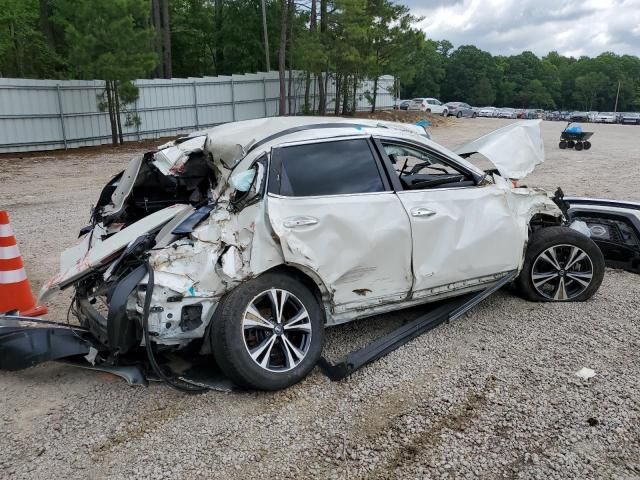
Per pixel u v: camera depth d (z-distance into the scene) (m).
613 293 5.18
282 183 3.70
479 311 4.82
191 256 3.38
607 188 11.00
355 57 26.39
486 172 4.86
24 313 4.89
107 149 19.97
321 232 3.70
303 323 3.67
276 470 2.87
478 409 3.37
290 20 29.05
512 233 4.53
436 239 4.16
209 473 2.85
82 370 4.00
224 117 26.56
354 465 2.90
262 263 3.49
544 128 36.28
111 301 3.27
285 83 29.22
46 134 19.39
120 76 18.95
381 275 3.96
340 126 4.17
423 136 4.62
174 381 3.56
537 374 3.74
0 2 25.42
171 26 37.66
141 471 2.88
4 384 3.81
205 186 4.53
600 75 119.88
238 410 3.41
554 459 2.91
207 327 3.44
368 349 3.95
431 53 92.94
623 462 2.87
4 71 26.89
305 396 3.55
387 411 3.38
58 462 2.96
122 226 4.38
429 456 2.96
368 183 4.00
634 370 3.77
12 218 9.02
